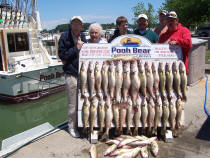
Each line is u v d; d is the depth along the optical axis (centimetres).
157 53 347
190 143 331
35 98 941
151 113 333
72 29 338
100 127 336
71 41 342
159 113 334
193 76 632
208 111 448
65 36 340
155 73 338
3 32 905
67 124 400
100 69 338
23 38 990
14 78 857
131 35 342
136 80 330
